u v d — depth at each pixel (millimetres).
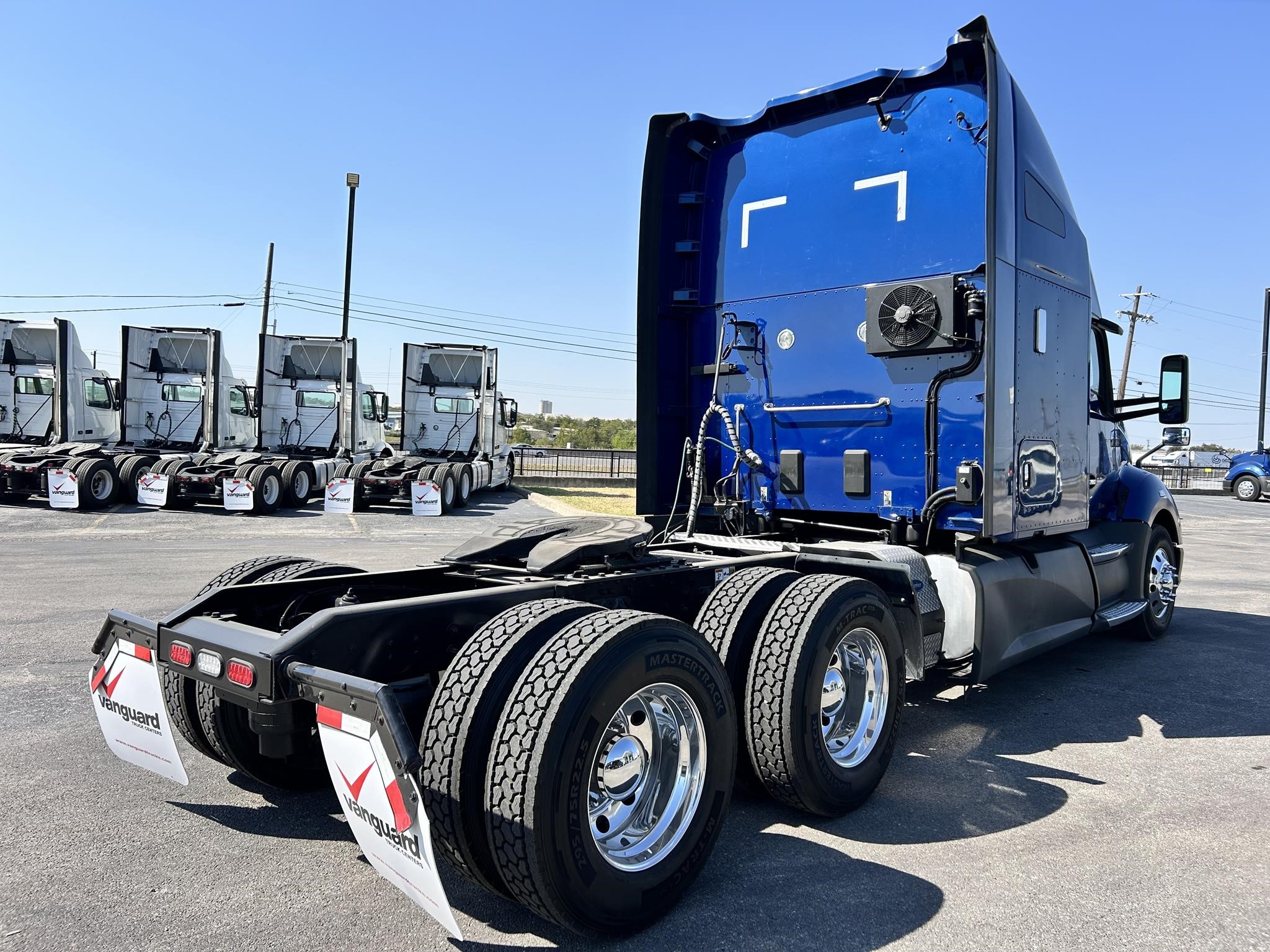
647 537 4094
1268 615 8297
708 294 5617
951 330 4457
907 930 2625
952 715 4969
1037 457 4840
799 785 3254
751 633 3451
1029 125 4766
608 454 35531
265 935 2525
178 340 19500
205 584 8445
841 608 3443
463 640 3117
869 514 4996
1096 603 5730
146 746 3066
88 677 5188
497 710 2498
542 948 2504
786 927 2643
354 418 21172
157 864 2980
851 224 5020
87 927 2547
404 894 2764
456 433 21906
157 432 19500
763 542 4836
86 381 19172
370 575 3723
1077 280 5387
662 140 5547
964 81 4637
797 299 5203
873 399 4871
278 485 17531
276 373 21031
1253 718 4934
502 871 2410
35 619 6758
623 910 2521
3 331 18766
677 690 2785
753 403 5383
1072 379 5312
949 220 4660
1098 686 5598
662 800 2793
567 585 3418
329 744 2428
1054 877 2980
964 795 3762
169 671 2973
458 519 17406
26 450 16953
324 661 2697
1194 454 49219
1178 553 7359
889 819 3492
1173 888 2908
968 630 4359
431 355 22016
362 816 2359
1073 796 3748
